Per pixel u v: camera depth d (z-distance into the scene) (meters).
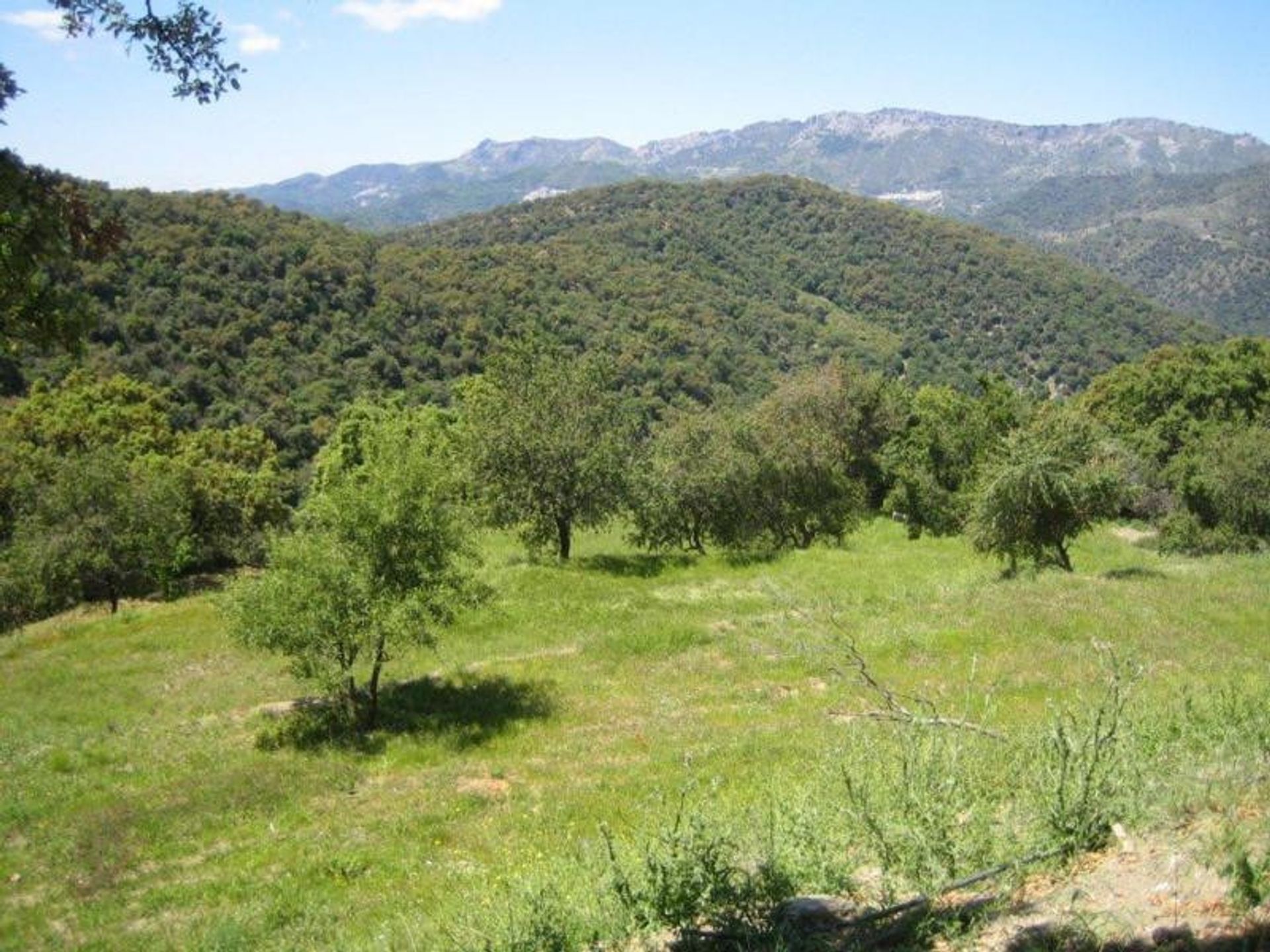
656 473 41.81
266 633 19.33
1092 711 8.70
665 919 6.33
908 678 19.38
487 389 39.03
